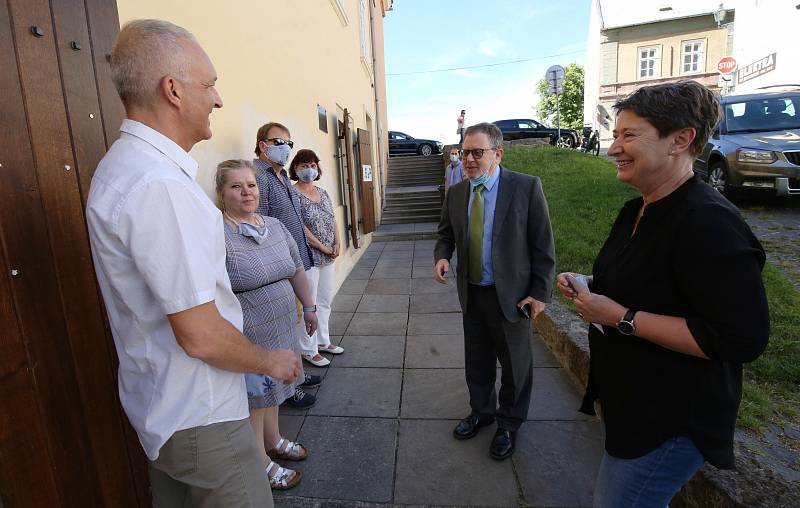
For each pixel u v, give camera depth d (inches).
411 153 745.6
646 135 41.1
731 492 58.6
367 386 115.0
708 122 40.2
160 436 40.8
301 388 114.6
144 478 63.4
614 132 44.9
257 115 120.0
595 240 202.1
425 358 130.3
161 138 40.6
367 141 303.6
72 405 51.4
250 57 115.9
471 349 91.8
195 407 41.8
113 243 38.1
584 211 245.9
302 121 164.1
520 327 84.1
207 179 91.5
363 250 299.6
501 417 87.2
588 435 92.2
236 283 71.8
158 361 41.0
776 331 110.3
